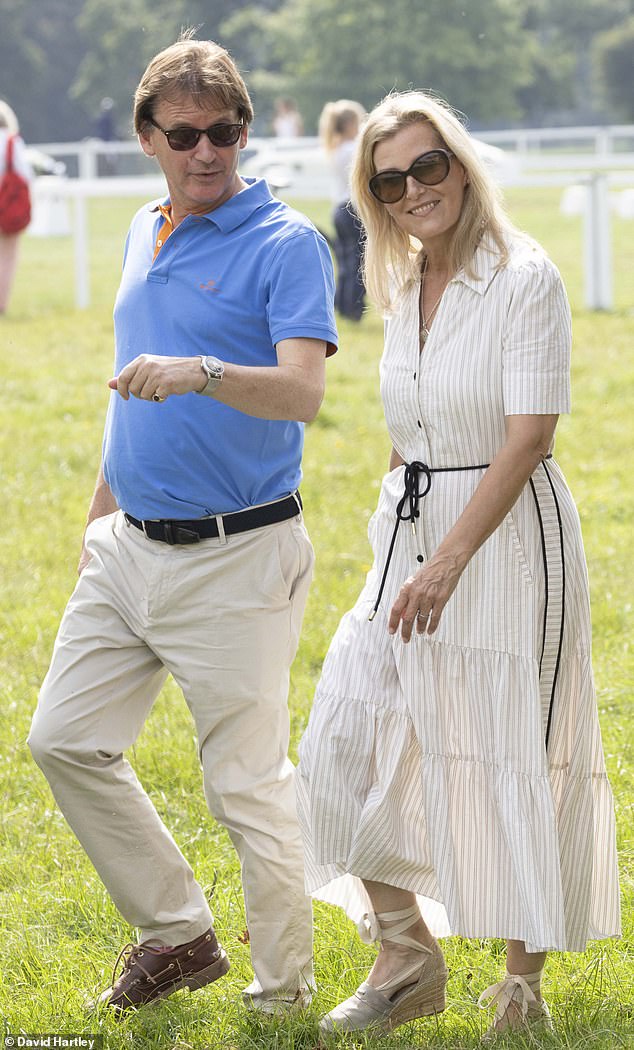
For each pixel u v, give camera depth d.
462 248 8.86
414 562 9.17
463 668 8.94
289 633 9.54
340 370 33.31
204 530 9.29
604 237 42.00
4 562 20.44
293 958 9.52
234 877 11.59
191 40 9.32
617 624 17.62
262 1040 9.22
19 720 14.98
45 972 10.24
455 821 8.98
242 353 9.15
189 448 9.20
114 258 59.84
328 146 38.69
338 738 9.17
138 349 9.39
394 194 8.84
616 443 27.28
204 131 8.99
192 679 9.37
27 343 37.00
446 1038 9.16
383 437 27.84
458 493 8.98
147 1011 9.61
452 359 8.86
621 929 9.98
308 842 9.26
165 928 9.77
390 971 9.31
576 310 42.09
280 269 8.97
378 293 9.31
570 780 9.09
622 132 70.19
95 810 9.59
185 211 9.37
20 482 24.36
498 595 8.85
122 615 9.59
